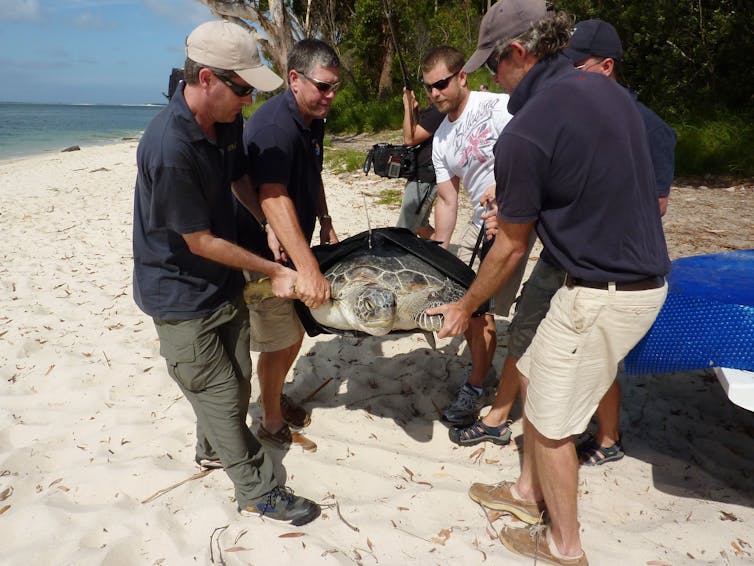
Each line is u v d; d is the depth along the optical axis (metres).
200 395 2.62
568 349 2.14
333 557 2.41
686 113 11.26
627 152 1.97
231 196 2.60
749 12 10.73
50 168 15.23
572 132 1.93
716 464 3.01
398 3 20.16
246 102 2.24
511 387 3.08
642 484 2.88
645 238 2.04
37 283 5.91
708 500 2.75
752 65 10.95
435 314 2.46
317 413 3.55
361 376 3.94
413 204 4.70
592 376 2.17
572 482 2.27
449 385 3.87
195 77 2.13
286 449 3.19
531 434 2.54
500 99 3.38
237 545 2.51
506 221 2.11
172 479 2.94
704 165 9.57
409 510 2.72
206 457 2.99
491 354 3.44
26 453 3.14
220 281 2.56
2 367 4.14
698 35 11.44
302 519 2.62
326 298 2.61
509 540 2.48
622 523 2.64
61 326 4.84
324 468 3.02
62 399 3.74
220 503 2.75
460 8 20.31
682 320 2.70
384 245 2.97
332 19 23.36
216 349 2.59
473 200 3.62
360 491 2.89
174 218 2.24
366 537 2.54
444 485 2.91
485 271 2.28
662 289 2.13
